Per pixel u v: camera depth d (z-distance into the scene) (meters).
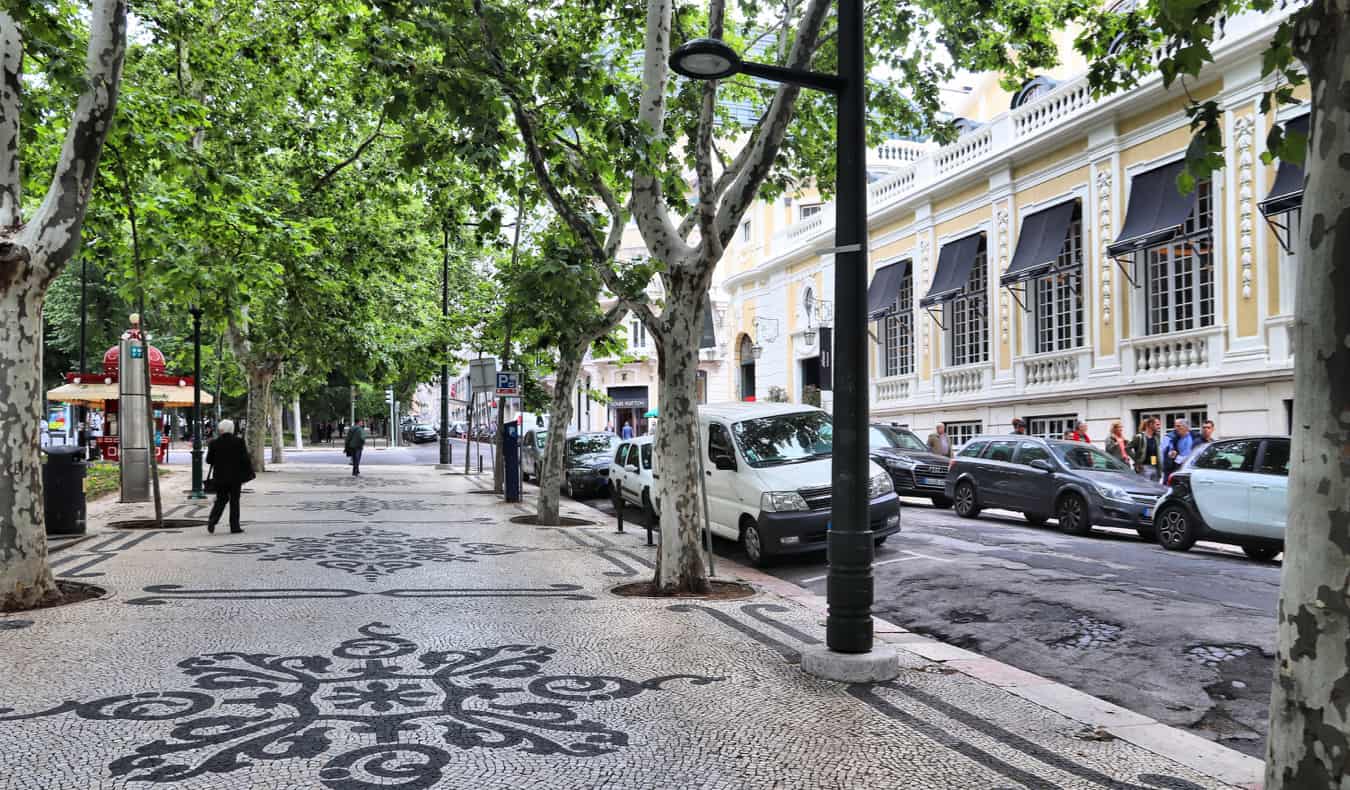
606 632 7.51
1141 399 20.61
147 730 4.88
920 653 7.12
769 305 39.31
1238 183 18.38
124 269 13.64
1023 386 24.12
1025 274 23.30
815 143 14.33
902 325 30.19
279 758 4.48
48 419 47.69
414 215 23.14
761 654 6.90
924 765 4.62
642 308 9.35
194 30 15.98
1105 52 8.87
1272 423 17.61
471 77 8.48
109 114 8.59
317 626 7.53
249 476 14.09
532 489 25.77
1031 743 5.00
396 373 28.73
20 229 8.31
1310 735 2.69
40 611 8.02
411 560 11.43
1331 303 2.67
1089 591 9.59
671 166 12.41
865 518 6.51
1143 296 20.83
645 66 9.75
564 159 9.75
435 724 5.07
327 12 16.22
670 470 9.45
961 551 12.66
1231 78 18.48
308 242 17.30
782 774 4.44
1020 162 24.48
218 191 12.30
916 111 13.60
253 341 25.61
